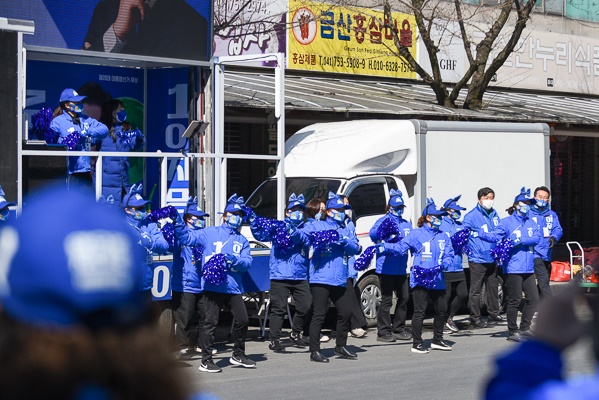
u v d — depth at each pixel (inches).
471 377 379.2
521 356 86.0
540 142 601.9
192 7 511.5
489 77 772.6
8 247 62.2
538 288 506.0
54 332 62.1
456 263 501.4
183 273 392.5
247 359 403.5
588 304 87.9
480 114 708.7
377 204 529.3
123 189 495.2
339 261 415.8
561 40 968.9
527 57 938.7
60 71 512.1
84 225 62.5
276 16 755.4
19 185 400.8
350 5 769.6
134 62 535.2
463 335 507.5
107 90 528.7
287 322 539.8
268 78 737.0
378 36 831.1
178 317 396.8
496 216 533.6
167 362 65.0
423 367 404.5
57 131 448.5
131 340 63.9
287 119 659.4
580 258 665.6
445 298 447.5
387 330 482.9
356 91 743.7
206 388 354.3
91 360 62.1
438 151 555.2
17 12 450.0
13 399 60.7
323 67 798.5
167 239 383.9
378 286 520.4
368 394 343.0
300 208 419.8
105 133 465.7
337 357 431.5
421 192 544.4
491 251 481.4
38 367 61.1
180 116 533.0
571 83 981.8
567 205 973.2
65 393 61.6
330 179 526.3
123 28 486.9
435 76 754.8
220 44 733.9
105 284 62.2
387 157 538.3
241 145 749.9
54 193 65.4
